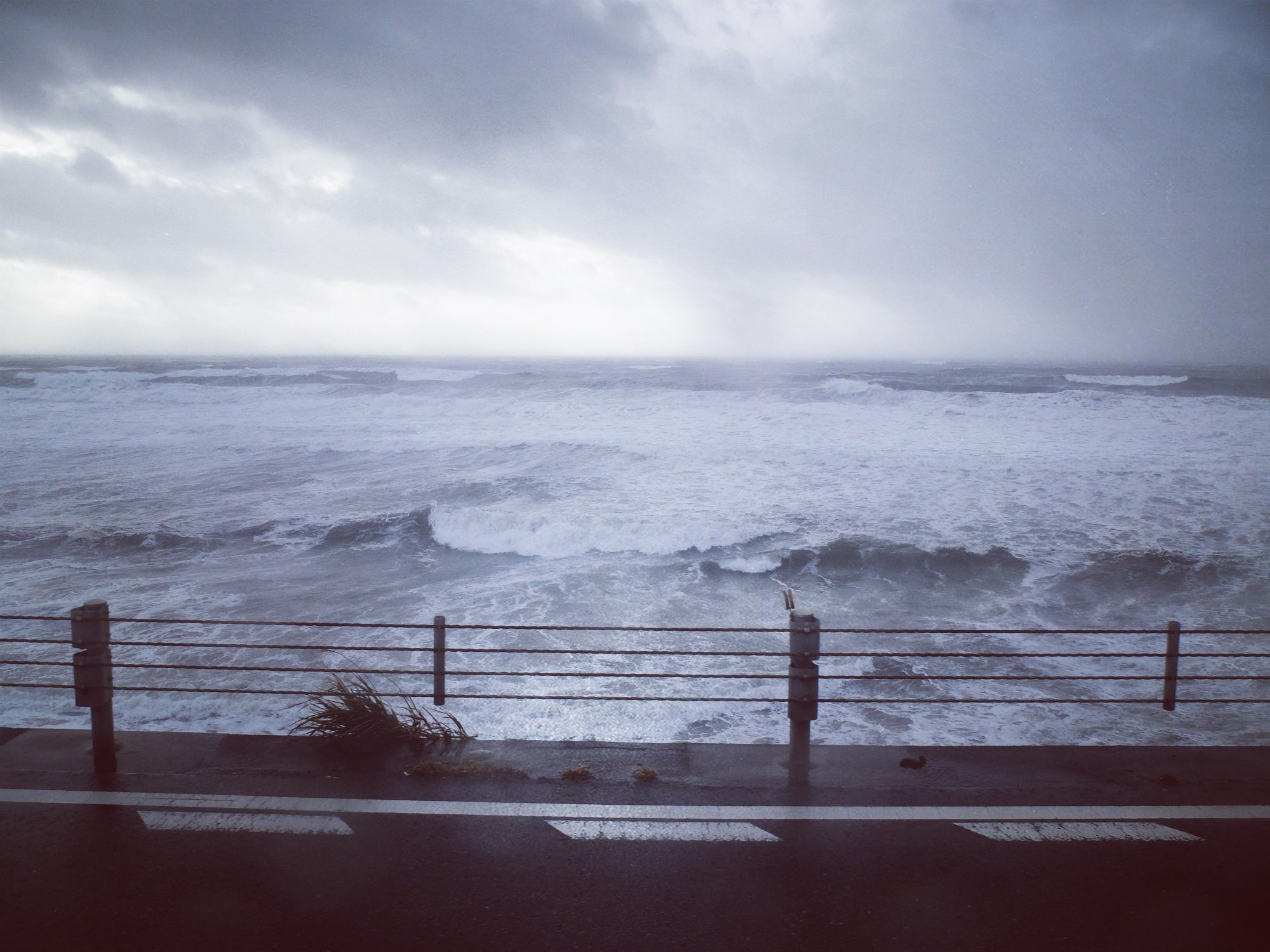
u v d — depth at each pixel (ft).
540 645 27.66
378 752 15.47
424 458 66.90
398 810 12.97
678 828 12.39
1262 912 10.12
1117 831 12.35
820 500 49.80
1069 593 33.88
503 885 10.69
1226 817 12.85
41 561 38.65
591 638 28.63
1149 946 9.39
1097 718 21.75
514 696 16.79
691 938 9.51
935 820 12.72
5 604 31.99
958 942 9.45
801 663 14.48
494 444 72.69
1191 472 56.34
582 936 9.53
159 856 11.40
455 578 36.52
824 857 11.51
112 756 14.74
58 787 13.70
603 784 14.06
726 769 14.82
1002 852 11.67
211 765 14.71
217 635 28.19
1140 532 42.24
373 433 81.00
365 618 30.45
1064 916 10.02
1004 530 42.83
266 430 83.35
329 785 13.91
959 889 10.65
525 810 12.99
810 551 38.73
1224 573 35.65
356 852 11.56
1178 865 11.32
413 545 42.19
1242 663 26.25
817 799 13.48
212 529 44.09
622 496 51.47
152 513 47.62
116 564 38.42
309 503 50.57
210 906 10.12
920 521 44.65
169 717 20.24
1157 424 80.18
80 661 14.40
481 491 53.42
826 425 83.15
